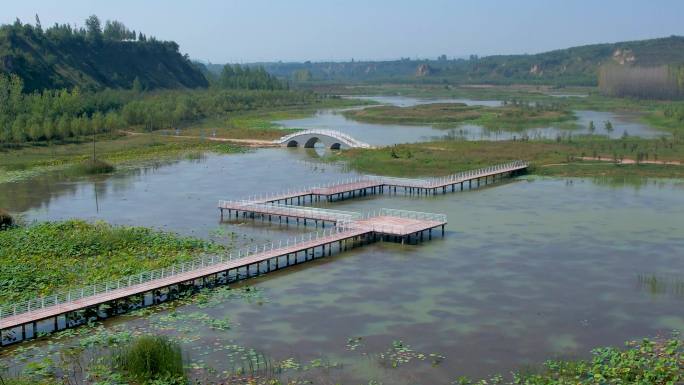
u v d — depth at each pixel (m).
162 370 41.12
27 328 50.00
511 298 55.69
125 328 49.44
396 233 72.88
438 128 199.12
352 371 42.53
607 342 46.69
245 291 57.84
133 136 172.38
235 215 87.31
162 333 48.41
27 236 72.88
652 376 40.38
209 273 58.56
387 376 41.81
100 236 72.00
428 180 105.62
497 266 64.38
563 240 73.44
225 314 52.44
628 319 50.81
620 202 93.31
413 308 53.66
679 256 66.94
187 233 77.75
